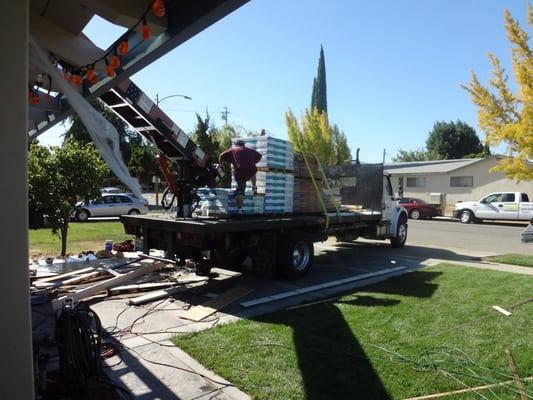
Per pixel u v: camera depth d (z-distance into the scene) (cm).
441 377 384
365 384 371
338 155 3319
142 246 781
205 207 774
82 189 941
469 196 3011
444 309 593
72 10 416
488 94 1505
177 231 680
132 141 3631
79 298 634
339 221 941
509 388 362
